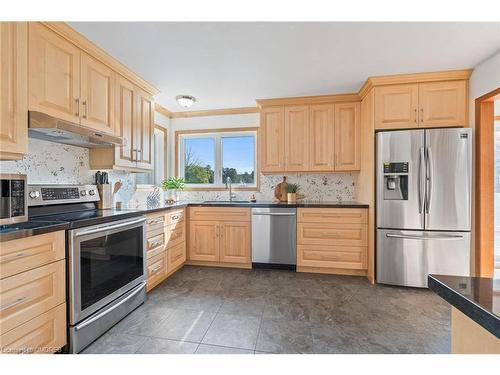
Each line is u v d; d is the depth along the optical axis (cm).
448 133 256
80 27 184
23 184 149
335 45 211
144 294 235
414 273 266
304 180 380
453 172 255
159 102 363
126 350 165
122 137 252
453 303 61
